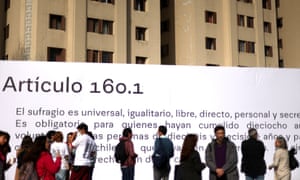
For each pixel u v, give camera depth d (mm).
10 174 12750
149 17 36000
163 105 13617
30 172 7176
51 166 7301
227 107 13859
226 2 40500
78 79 13398
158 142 11781
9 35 32375
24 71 13211
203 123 13711
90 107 13344
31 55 30094
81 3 31828
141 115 13508
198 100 13766
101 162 13180
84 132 10602
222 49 39969
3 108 13000
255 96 14047
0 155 7695
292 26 46219
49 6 30812
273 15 44719
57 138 11016
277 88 14188
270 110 14078
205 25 39219
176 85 13734
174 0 41125
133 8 35250
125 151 11445
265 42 43219
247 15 41906
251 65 41250
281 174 10125
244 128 13883
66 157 10969
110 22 33656
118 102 13461
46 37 30422
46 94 13234
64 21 31391
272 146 13953
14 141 12945
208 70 13898
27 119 13070
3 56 33250
